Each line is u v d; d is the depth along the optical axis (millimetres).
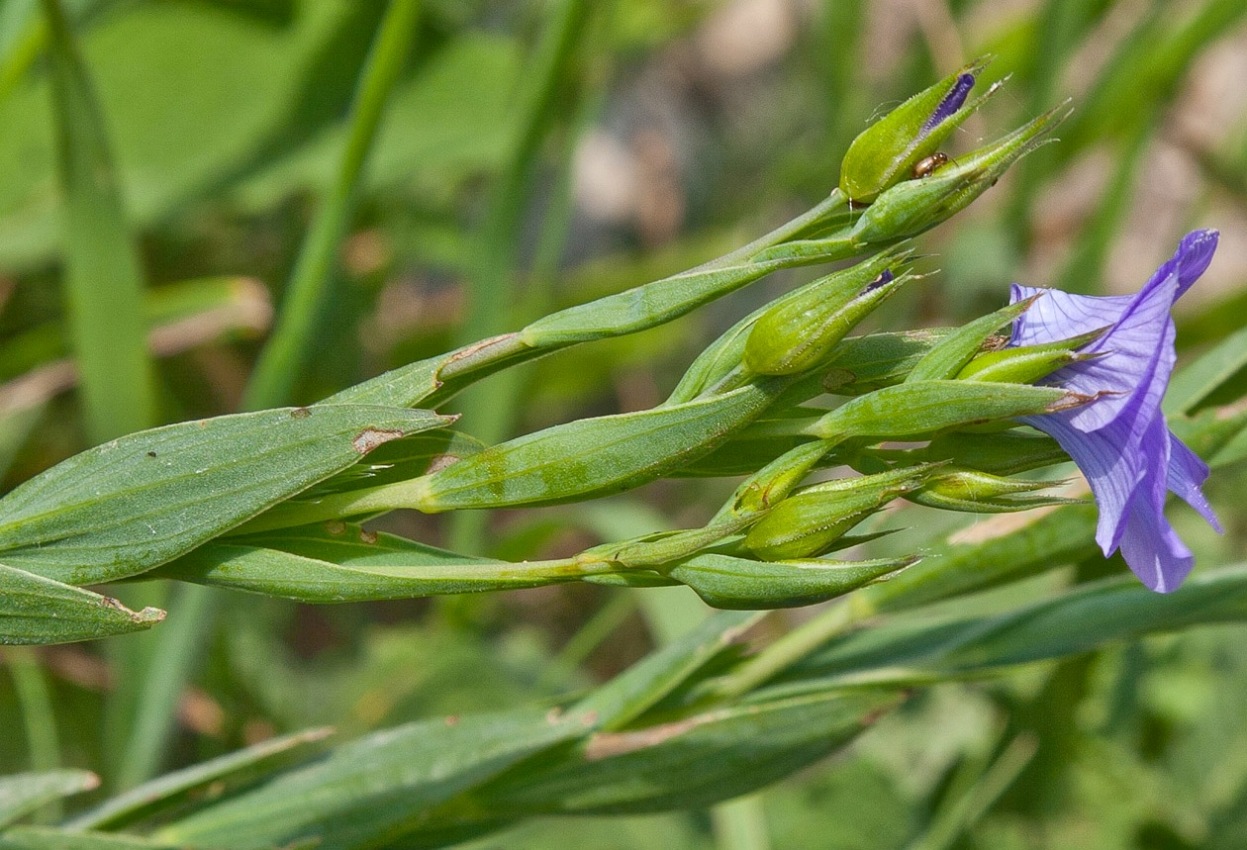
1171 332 324
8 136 561
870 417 330
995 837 503
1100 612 381
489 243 509
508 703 538
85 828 375
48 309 587
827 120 621
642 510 511
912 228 332
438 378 339
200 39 586
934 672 383
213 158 582
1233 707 528
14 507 334
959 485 332
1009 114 653
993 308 619
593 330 337
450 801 380
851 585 329
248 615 529
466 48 607
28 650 481
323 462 334
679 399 337
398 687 534
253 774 392
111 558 335
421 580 335
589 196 764
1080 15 562
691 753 378
